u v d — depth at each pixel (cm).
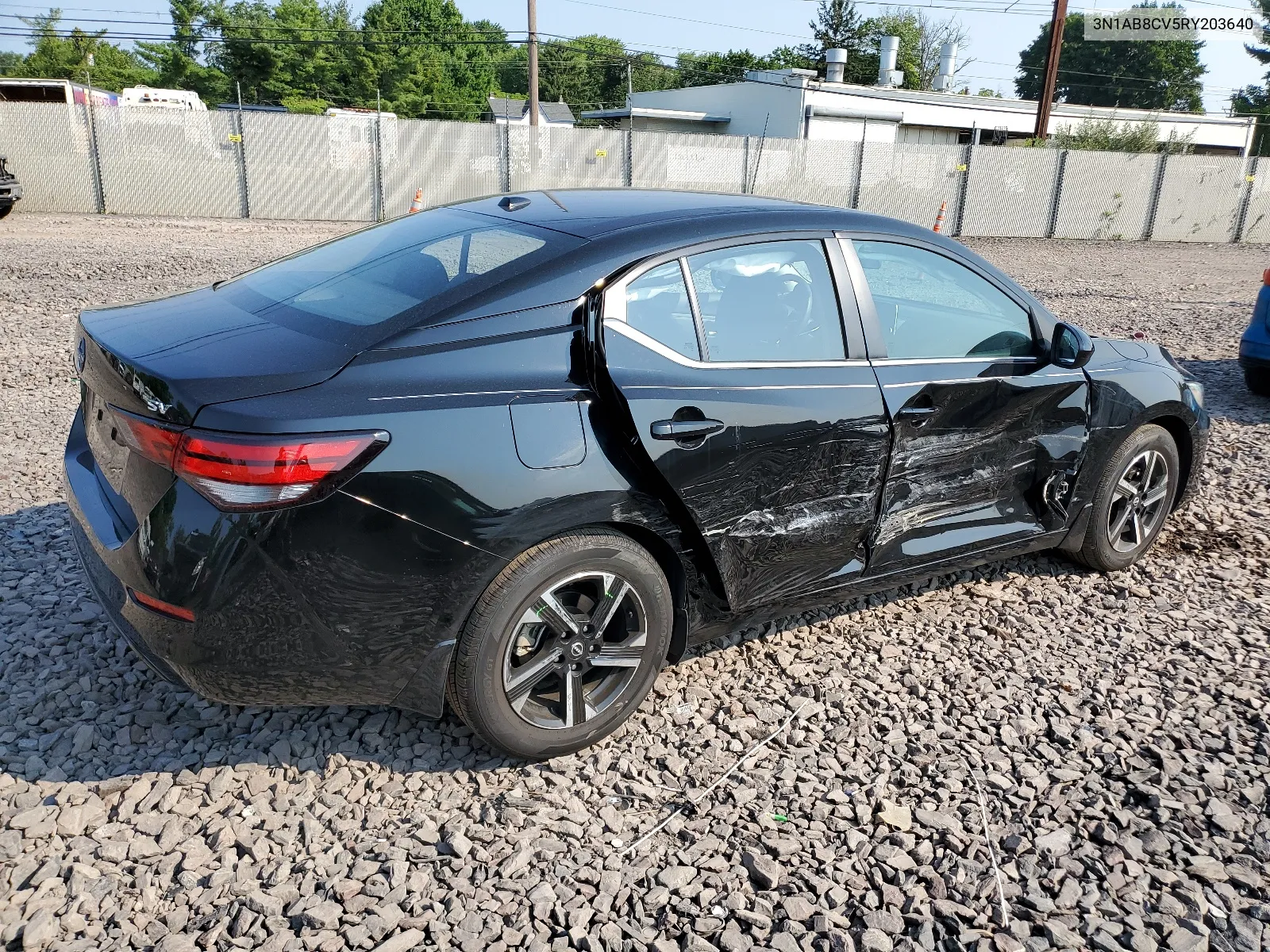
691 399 286
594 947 230
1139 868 264
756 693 339
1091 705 341
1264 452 645
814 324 324
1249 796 293
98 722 301
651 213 317
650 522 287
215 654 249
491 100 4606
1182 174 2636
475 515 256
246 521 238
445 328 266
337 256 331
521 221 317
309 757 293
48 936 223
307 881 245
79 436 328
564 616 283
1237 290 1548
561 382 275
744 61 6938
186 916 232
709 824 274
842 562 341
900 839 271
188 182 2011
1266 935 244
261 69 5759
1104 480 416
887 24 6738
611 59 8112
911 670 358
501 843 262
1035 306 386
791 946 234
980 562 388
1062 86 8281
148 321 293
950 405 348
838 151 2391
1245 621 407
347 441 240
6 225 1623
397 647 260
